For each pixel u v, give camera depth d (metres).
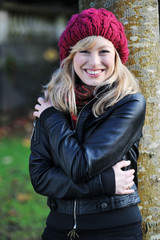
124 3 1.97
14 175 5.01
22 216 3.69
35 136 1.75
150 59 1.97
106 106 1.64
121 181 1.56
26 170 5.24
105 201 1.59
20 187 4.52
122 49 1.72
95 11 1.65
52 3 9.59
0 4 8.66
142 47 1.97
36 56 9.31
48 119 1.70
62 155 1.58
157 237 1.99
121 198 1.61
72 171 1.53
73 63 1.75
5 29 8.88
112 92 1.66
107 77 1.71
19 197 4.14
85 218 1.59
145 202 1.97
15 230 3.40
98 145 1.55
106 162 1.54
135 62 1.97
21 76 9.14
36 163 1.70
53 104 1.76
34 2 9.70
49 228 1.71
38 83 9.24
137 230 1.63
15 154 6.17
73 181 1.55
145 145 1.96
